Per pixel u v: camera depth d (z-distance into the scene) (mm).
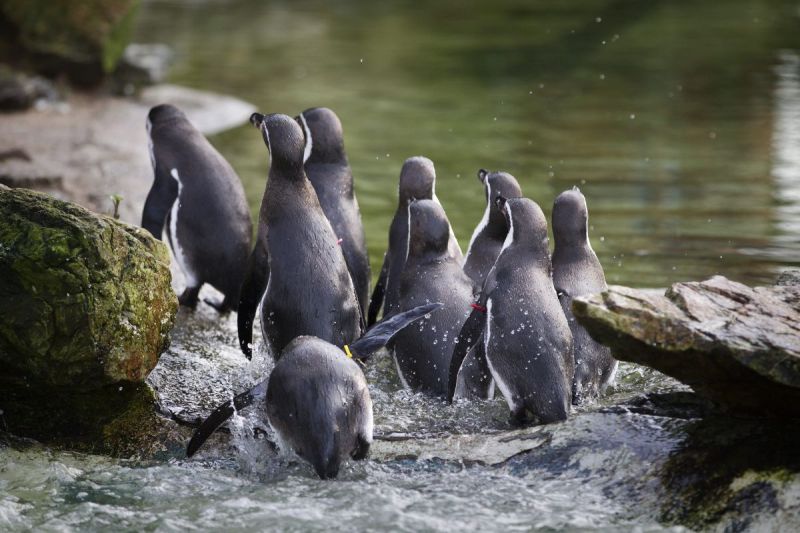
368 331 10367
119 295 10125
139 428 10438
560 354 10297
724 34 38312
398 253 13234
